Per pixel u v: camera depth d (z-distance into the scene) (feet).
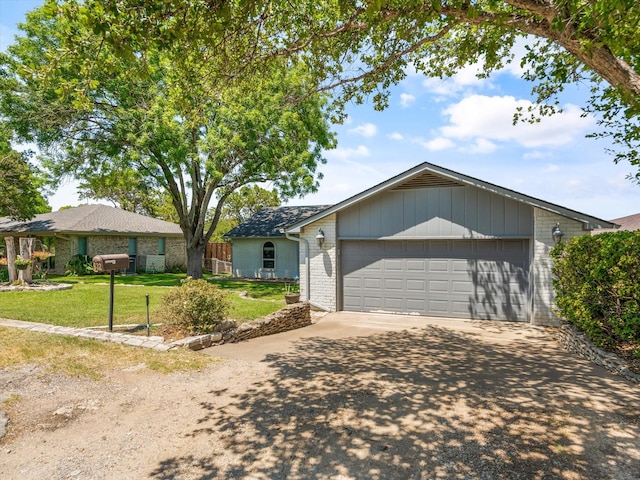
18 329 23.22
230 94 24.70
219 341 23.85
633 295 16.58
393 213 34.40
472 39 20.89
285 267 62.03
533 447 10.90
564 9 13.08
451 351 22.29
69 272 60.49
